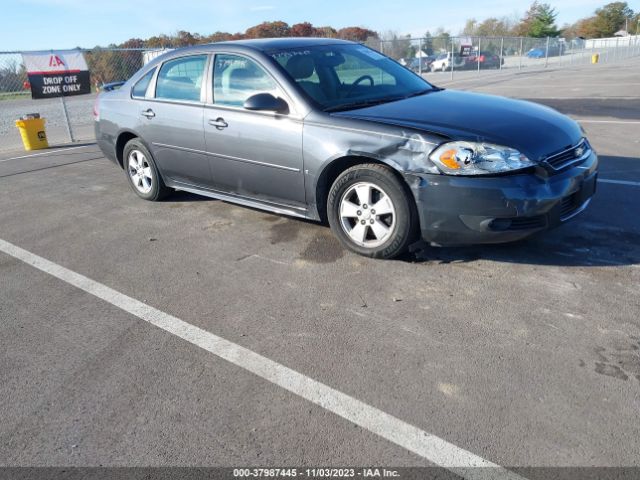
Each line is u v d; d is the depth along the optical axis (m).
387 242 3.79
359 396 2.52
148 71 5.44
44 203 6.14
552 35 60.28
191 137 4.88
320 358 2.83
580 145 3.79
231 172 4.65
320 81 4.31
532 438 2.19
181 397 2.58
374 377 2.65
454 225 3.48
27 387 2.73
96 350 3.03
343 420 2.37
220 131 4.57
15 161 9.08
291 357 2.85
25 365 2.93
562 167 3.53
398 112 3.87
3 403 2.62
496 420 2.30
